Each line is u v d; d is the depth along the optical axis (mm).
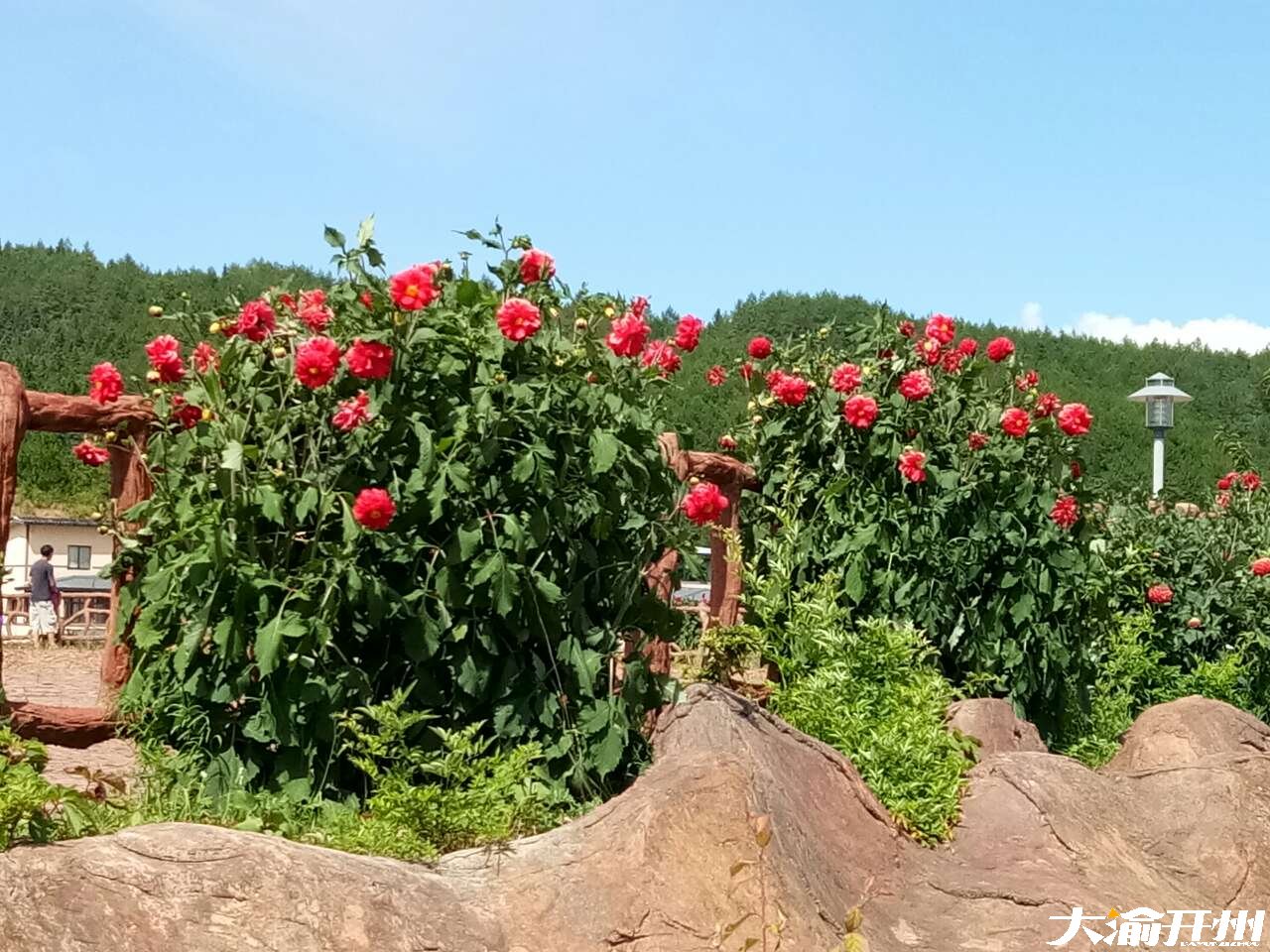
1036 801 5500
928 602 6797
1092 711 7832
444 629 4477
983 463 7000
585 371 4879
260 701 4395
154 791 4309
